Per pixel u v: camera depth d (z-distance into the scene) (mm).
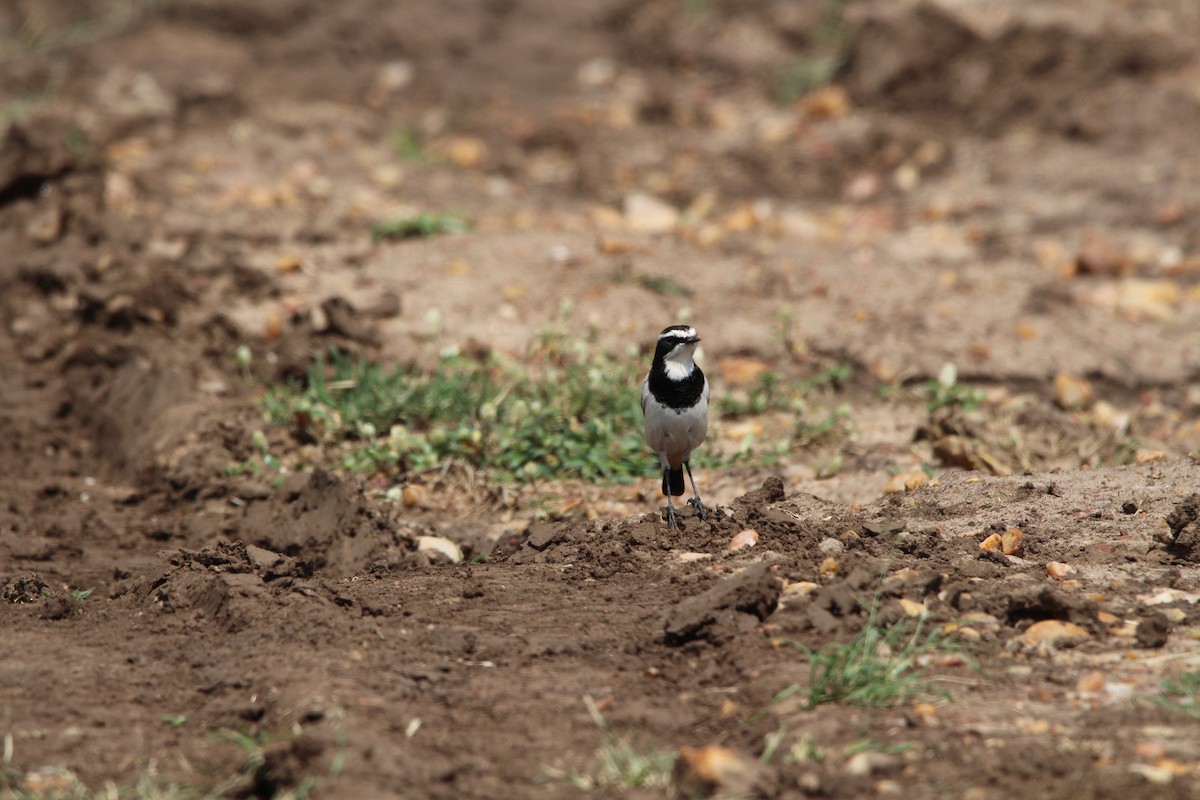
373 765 6094
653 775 6098
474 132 21734
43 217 16828
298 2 25781
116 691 7352
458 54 24750
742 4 26109
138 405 13031
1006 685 6840
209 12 25375
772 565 7965
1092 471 10242
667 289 15547
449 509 11461
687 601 7770
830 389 14008
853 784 5809
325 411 12492
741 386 13875
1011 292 16297
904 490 10406
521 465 11945
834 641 7277
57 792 6109
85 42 24219
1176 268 17219
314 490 10477
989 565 8438
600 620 8008
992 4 24422
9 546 10570
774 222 18844
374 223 17281
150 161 18781
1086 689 6742
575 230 17578
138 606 8953
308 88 22938
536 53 24969
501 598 8500
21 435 13148
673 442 10195
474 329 14477
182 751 6617
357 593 8656
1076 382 13875
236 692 7258
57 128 18719
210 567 9273
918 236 18781
